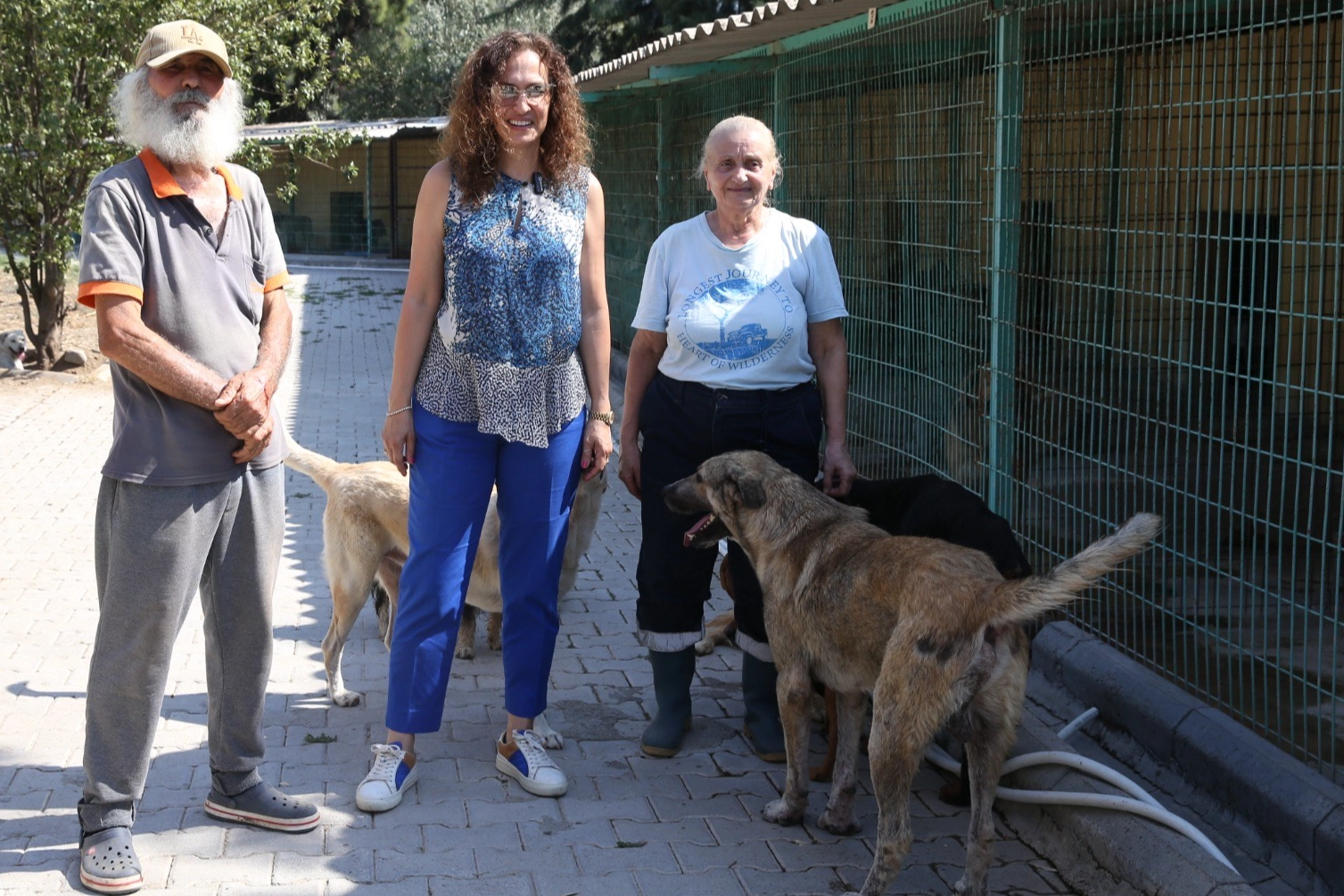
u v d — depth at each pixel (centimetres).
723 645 566
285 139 1509
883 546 357
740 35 704
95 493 823
